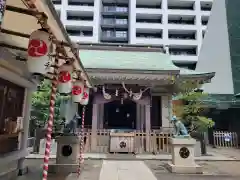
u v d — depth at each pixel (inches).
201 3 1801.2
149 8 1787.6
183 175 291.6
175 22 1829.5
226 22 893.2
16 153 241.6
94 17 1736.0
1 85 216.4
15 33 148.9
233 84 810.2
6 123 225.9
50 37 128.7
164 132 494.0
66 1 1731.1
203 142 486.3
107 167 329.7
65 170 292.8
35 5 103.7
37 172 288.5
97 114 554.6
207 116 764.6
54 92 151.3
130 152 454.0
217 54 868.6
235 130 724.0
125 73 469.1
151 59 574.6
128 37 1776.6
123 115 749.9
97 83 499.2
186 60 1660.9
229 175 295.9
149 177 276.4
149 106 514.6
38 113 506.9
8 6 111.2
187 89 527.2
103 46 637.3
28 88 276.7
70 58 187.8
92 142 472.1
